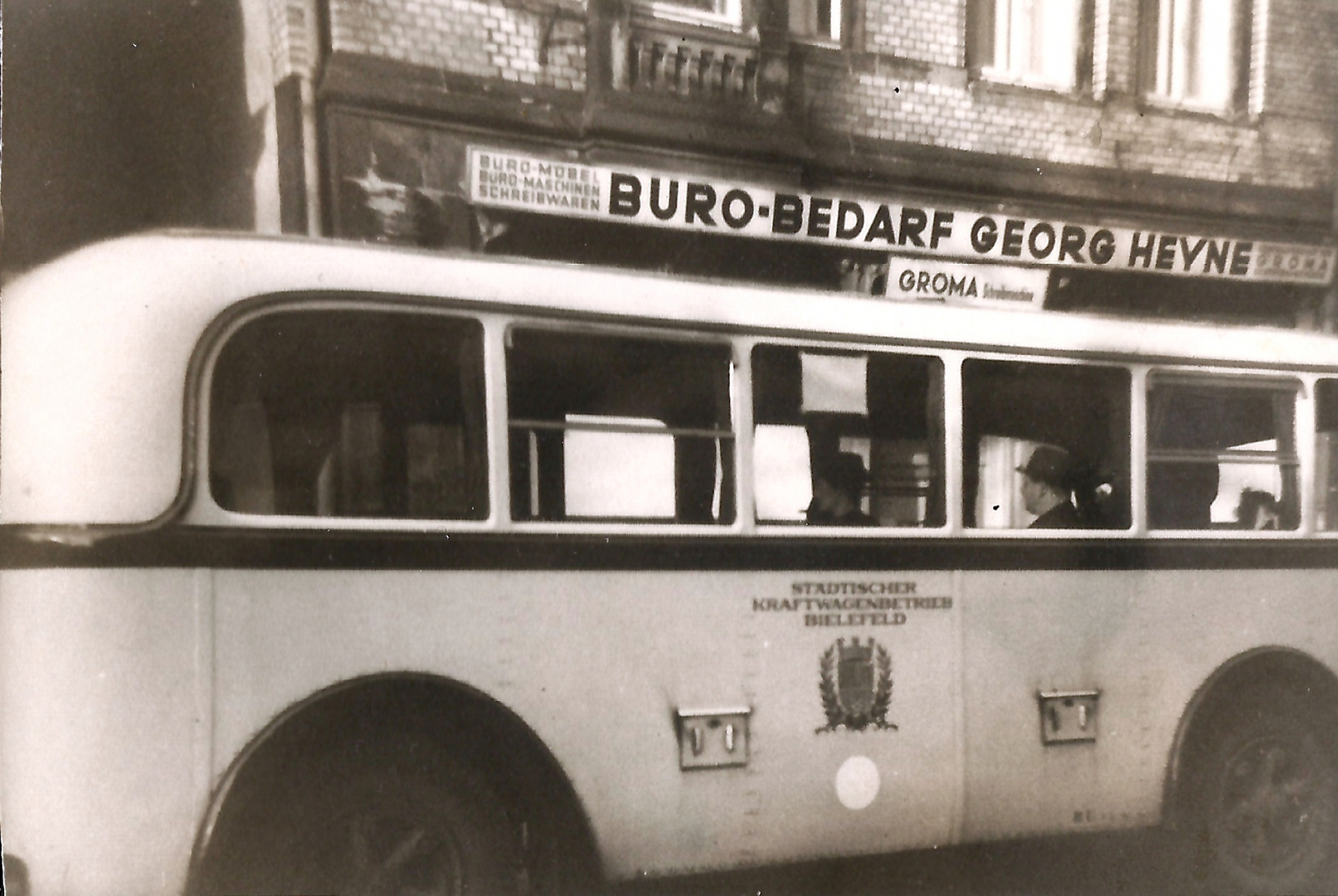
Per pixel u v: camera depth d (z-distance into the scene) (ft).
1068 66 28.94
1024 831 15.60
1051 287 28.96
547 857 12.89
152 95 21.03
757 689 14.01
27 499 11.10
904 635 14.97
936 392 15.51
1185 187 29.86
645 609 13.46
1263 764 17.17
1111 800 16.16
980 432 15.88
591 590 13.17
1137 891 16.71
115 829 10.85
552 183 24.03
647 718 13.38
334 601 11.91
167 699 11.11
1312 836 17.34
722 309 14.29
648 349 13.89
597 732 13.10
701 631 13.75
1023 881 16.51
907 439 15.37
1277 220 30.83
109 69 20.83
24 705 10.89
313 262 12.35
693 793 13.58
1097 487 16.55
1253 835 17.04
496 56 23.65
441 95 23.17
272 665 11.57
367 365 12.42
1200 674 16.81
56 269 11.90
